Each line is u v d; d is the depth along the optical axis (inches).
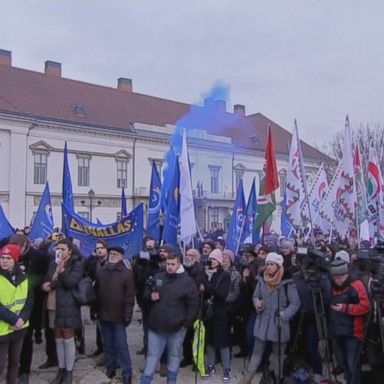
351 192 452.1
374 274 258.5
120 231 388.5
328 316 258.7
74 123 1496.1
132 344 363.9
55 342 276.8
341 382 266.2
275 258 258.2
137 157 1638.8
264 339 255.1
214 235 700.7
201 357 278.4
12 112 1368.1
